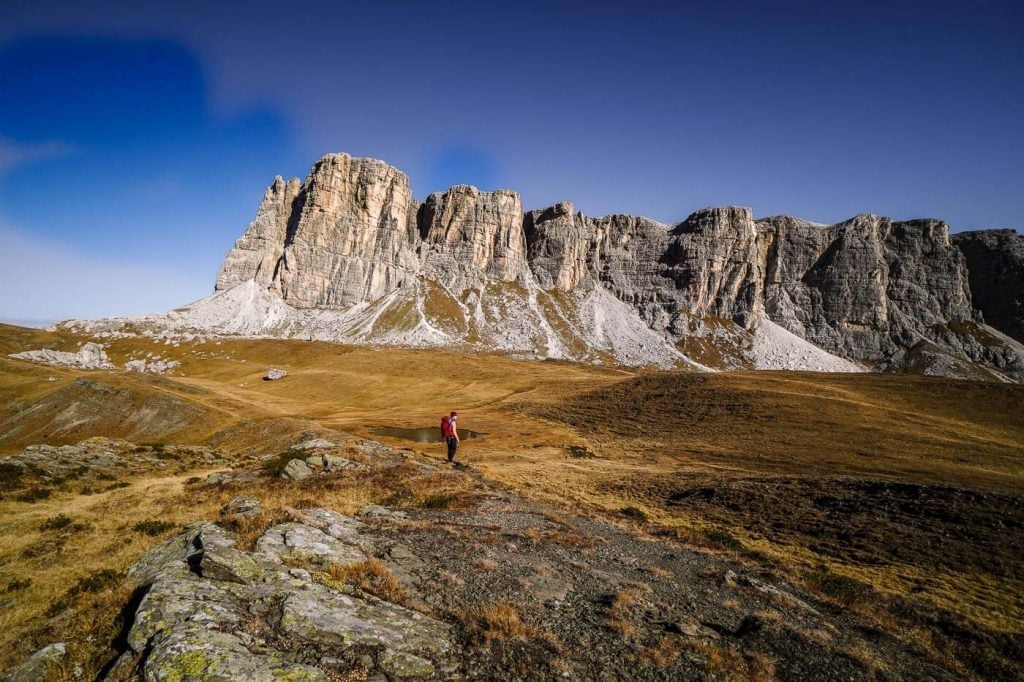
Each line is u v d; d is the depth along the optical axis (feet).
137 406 207.82
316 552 42.42
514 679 29.84
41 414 202.39
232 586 34.81
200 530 45.09
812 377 307.99
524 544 59.41
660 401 273.54
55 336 611.47
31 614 37.24
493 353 654.12
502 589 44.09
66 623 34.65
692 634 40.60
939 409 243.60
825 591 61.31
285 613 31.68
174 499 81.20
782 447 192.85
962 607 60.23
